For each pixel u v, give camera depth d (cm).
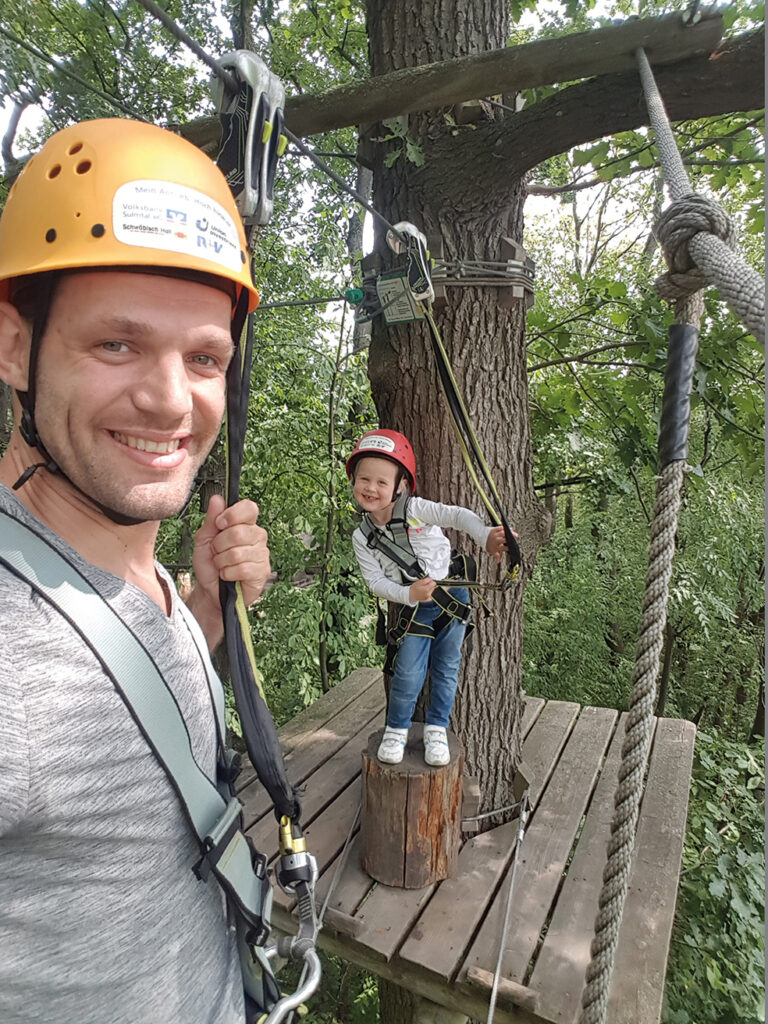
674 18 191
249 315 117
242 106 110
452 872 264
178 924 95
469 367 275
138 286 84
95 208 83
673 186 131
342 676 607
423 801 248
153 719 86
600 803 320
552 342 477
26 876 79
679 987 401
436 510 266
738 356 395
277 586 623
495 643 298
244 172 109
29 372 86
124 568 99
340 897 253
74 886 81
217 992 103
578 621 822
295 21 632
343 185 179
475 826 291
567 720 405
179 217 86
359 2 559
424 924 240
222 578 127
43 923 81
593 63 200
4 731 69
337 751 367
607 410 464
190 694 101
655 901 251
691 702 862
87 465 87
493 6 273
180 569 522
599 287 442
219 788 109
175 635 100
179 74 438
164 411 86
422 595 247
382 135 274
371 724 400
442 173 258
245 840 113
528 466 298
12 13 216
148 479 90
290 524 632
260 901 114
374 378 294
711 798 560
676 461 122
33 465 90
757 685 748
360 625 626
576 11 283
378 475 259
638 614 812
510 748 310
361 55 687
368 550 274
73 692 77
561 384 466
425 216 265
